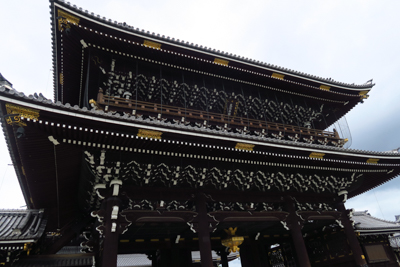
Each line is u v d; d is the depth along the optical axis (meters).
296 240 15.22
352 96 23.86
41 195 14.70
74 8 13.56
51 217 16.14
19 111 8.78
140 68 17.62
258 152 13.64
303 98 23.33
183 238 16.97
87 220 16.48
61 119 9.42
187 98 19.12
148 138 11.05
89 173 12.34
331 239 18.86
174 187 13.32
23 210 15.34
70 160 12.16
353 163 16.78
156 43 16.19
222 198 14.40
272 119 22.64
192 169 13.46
